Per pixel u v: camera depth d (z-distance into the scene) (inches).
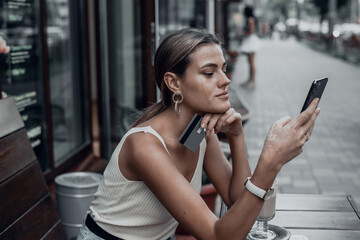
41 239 93.4
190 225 68.5
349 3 1859.0
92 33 204.5
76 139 196.1
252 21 541.6
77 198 126.0
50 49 174.9
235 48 981.2
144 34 199.5
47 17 171.8
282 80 619.5
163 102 76.5
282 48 1390.3
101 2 189.3
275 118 372.2
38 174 98.7
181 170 76.7
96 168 187.6
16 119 97.0
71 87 193.2
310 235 87.9
